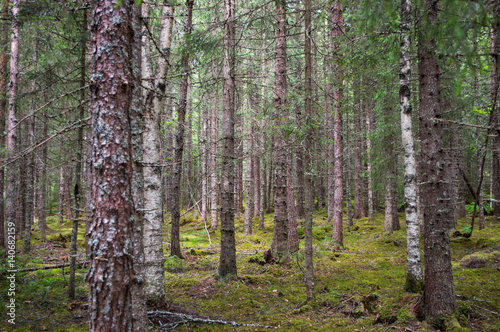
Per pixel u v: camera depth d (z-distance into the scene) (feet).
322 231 50.03
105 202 9.15
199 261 30.40
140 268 12.72
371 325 15.30
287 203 29.89
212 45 18.61
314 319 16.30
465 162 44.42
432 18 13.83
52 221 66.54
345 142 55.98
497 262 23.77
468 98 21.21
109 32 9.51
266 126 26.53
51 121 25.58
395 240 37.70
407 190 20.15
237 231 54.24
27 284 20.92
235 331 14.94
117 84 9.50
